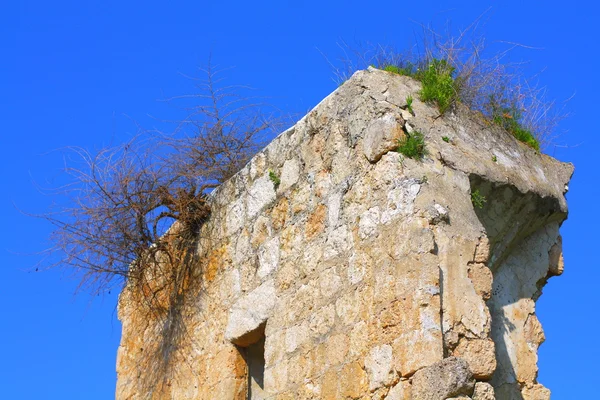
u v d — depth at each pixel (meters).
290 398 8.46
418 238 7.56
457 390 6.97
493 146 8.77
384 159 8.12
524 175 8.78
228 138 10.95
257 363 9.68
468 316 7.53
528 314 8.79
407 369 7.26
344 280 8.19
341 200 8.48
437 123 8.49
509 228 8.76
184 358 10.36
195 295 10.38
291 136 9.41
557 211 9.04
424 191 7.83
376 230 7.97
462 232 7.79
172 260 10.75
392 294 7.59
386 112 8.29
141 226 10.70
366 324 7.79
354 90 8.65
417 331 7.28
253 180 9.86
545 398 8.48
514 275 8.89
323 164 8.85
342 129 8.69
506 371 8.45
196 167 10.73
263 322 9.16
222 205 10.32
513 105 9.27
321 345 8.26
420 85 8.74
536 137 9.29
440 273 7.56
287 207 9.24
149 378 10.91
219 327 9.84
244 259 9.70
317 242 8.66
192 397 10.05
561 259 9.16
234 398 9.45
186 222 10.65
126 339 11.66
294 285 8.84
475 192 8.34
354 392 7.74
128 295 11.76
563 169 9.30
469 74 8.92
